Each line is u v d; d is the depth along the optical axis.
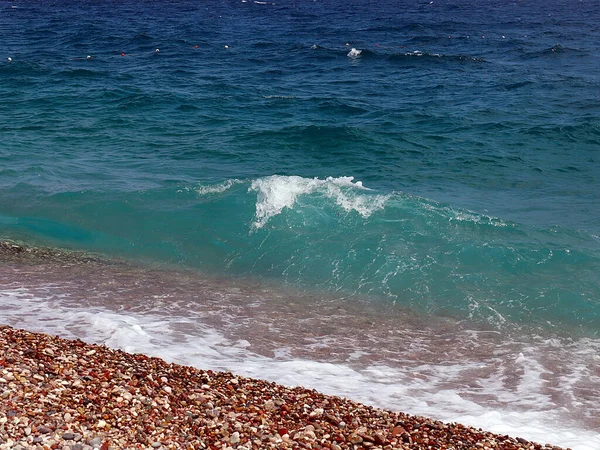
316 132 27.42
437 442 8.75
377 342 12.41
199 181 21.45
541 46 54.81
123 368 9.77
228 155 24.81
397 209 17.78
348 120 30.42
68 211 18.36
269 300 14.12
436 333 12.84
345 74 42.56
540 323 13.20
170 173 22.36
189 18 72.25
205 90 36.22
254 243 16.70
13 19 67.31
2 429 7.51
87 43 52.06
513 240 16.44
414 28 66.88
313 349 12.02
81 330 12.12
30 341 10.36
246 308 13.66
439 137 27.53
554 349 12.23
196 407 8.89
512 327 13.05
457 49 53.59
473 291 14.37
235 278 15.27
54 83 37.03
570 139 27.20
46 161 23.12
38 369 9.20
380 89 37.88
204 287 14.69
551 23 73.81
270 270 15.65
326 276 15.25
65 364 9.56
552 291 14.21
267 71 42.88
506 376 11.25
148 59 46.06
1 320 12.35
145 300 13.80
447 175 22.97
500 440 9.02
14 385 8.57
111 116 30.41
